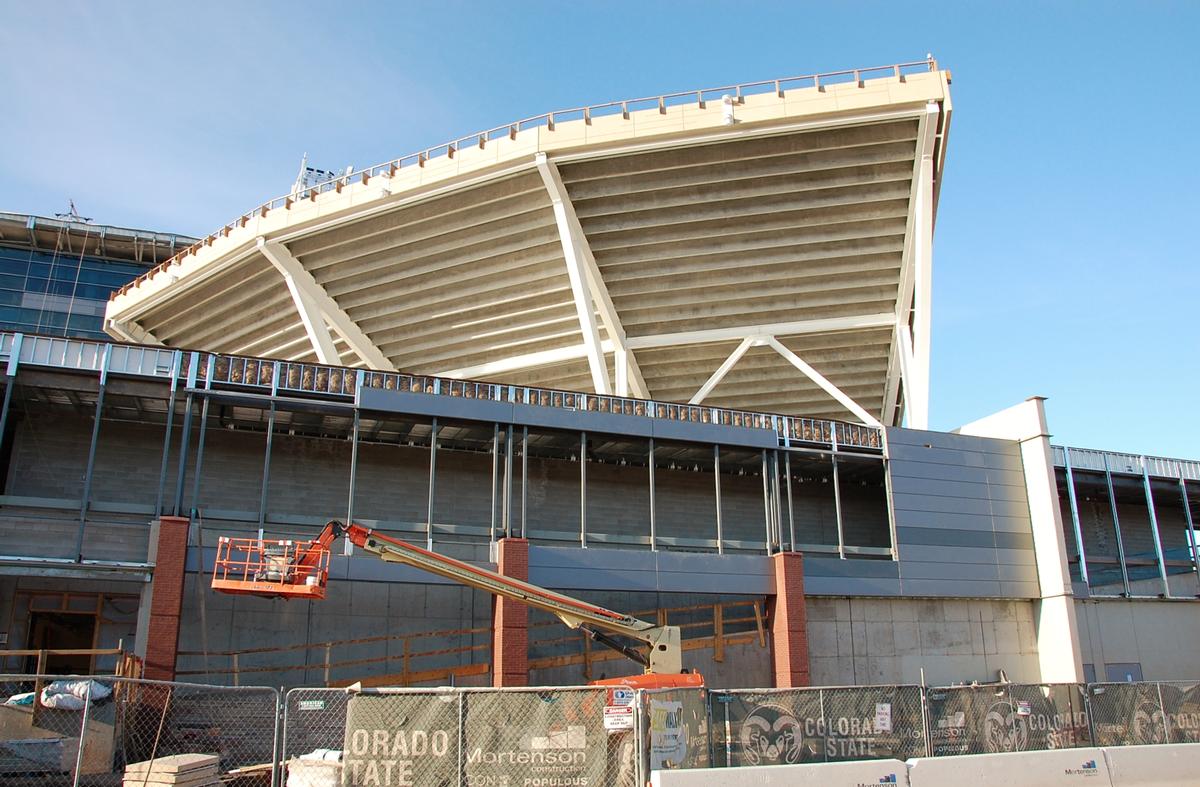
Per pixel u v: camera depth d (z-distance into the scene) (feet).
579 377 138.00
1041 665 106.83
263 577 68.03
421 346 138.31
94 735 51.57
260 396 82.53
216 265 128.36
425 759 39.27
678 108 106.52
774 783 40.19
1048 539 108.06
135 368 80.64
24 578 83.66
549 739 40.06
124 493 90.79
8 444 88.53
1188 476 127.85
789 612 92.43
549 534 96.99
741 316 129.18
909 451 106.63
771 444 100.37
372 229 119.44
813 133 107.24
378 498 99.25
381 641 88.63
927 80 103.65
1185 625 117.91
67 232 219.61
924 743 48.70
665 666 66.49
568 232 113.60
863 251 120.57
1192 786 49.19
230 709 76.84
